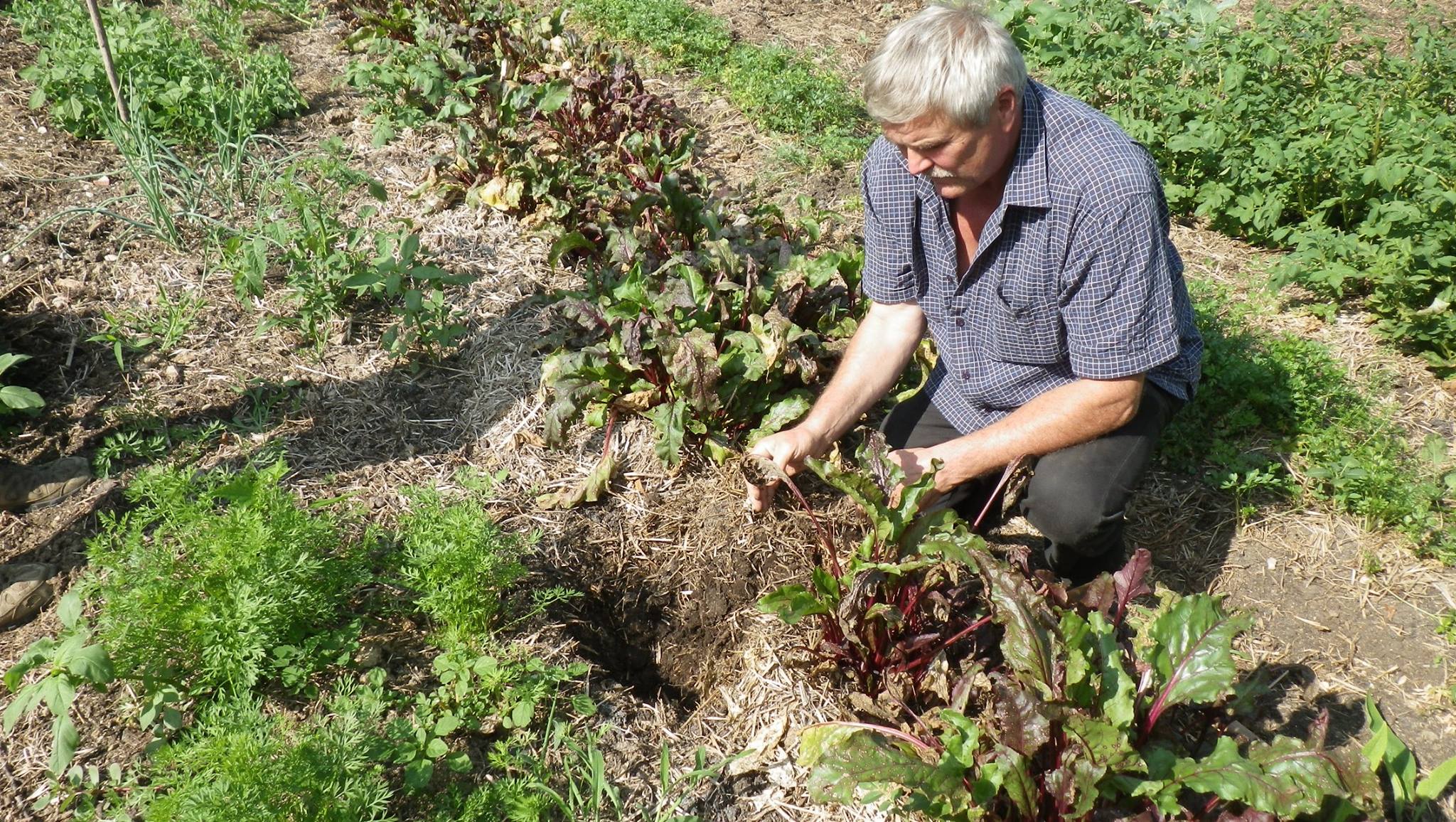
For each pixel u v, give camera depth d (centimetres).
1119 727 248
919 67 255
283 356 426
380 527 345
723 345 401
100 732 286
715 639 342
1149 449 322
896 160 305
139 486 310
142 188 470
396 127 599
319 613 298
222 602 282
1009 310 307
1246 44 601
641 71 696
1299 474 398
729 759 288
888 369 337
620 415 404
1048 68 673
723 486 383
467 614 304
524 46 646
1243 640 344
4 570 327
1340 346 465
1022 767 244
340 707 273
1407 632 345
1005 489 368
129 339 421
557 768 288
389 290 416
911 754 259
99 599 316
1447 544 365
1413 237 472
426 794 275
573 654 321
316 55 689
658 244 464
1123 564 351
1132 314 283
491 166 536
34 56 639
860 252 451
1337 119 524
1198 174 561
